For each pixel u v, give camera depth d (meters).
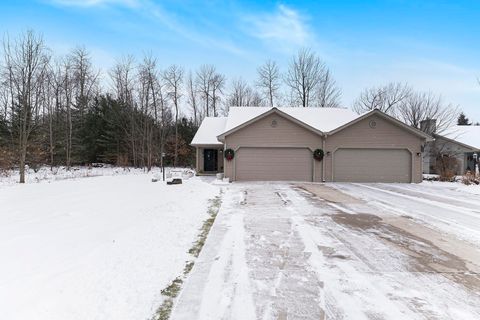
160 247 5.02
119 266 4.11
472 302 3.41
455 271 4.30
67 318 2.84
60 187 12.55
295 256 4.85
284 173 16.53
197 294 3.54
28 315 2.81
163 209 7.91
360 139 16.52
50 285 3.41
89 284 3.53
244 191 12.34
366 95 33.50
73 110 28.91
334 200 10.25
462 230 6.49
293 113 20.80
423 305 3.34
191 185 13.44
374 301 3.42
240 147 16.47
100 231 5.65
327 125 18.67
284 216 7.74
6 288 3.29
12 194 10.38
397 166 16.55
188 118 37.56
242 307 3.27
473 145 22.73
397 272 4.25
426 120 25.33
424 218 7.61
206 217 7.57
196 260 4.63
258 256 4.84
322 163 16.47
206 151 21.50
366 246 5.38
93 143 29.58
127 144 28.69
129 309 3.12
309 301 3.41
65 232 5.52
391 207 9.05
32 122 17.67
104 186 12.98
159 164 30.08
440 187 14.31
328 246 5.36
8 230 5.61
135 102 29.31
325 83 35.84
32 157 20.23
